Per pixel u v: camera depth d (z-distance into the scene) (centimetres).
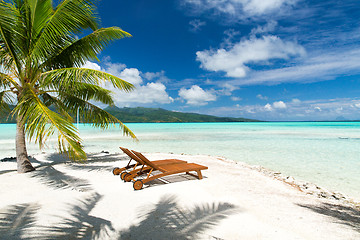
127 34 682
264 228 303
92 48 689
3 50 591
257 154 1204
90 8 607
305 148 1434
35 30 578
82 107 752
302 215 356
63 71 543
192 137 2320
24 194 448
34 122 418
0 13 498
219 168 745
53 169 697
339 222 334
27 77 607
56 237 279
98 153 1118
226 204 395
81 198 425
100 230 298
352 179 707
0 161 918
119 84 583
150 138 2194
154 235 284
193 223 318
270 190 508
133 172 545
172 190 471
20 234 284
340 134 2727
